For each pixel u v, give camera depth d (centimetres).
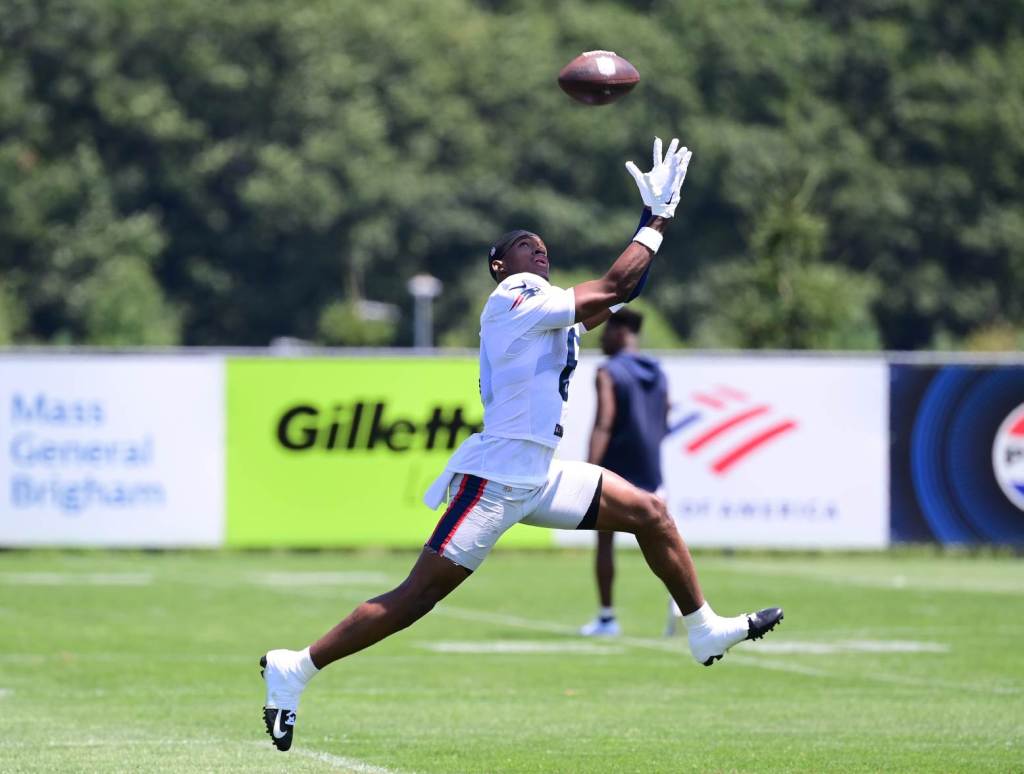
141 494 8288
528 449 2798
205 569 7688
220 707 3794
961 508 8612
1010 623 5669
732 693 4059
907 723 3578
